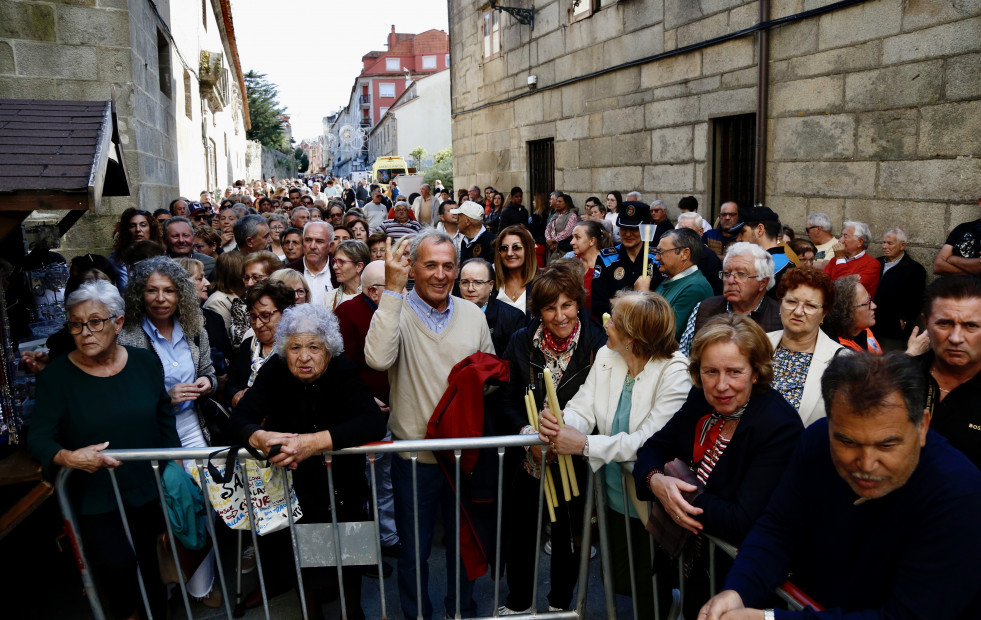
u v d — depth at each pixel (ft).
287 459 8.84
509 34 44.47
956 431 7.88
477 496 10.09
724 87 26.37
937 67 18.34
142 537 10.53
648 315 9.32
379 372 11.82
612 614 10.15
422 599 10.49
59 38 25.71
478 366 9.91
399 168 118.73
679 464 8.22
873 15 20.02
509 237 15.64
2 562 12.25
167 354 12.16
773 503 7.09
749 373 7.70
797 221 23.43
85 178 9.95
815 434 6.80
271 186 100.73
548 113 40.57
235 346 14.97
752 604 6.70
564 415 9.93
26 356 11.77
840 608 6.16
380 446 9.43
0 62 25.17
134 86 26.96
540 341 10.78
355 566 10.53
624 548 10.00
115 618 10.30
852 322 11.00
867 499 6.18
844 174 21.43
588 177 36.83
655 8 29.96
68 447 9.88
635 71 31.89
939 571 5.65
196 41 54.13
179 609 11.64
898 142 19.61
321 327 9.37
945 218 18.43
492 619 10.21
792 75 23.11
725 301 12.40
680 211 29.48
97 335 9.64
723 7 25.93
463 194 47.80
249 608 11.51
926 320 8.23
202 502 10.69
